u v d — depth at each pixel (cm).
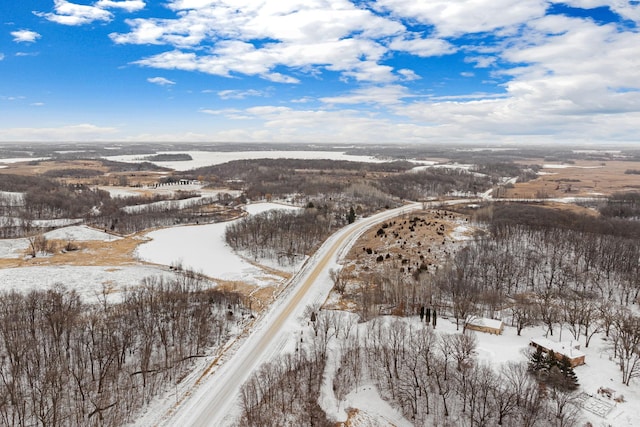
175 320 10356
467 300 11625
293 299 12762
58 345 8781
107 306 11362
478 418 7312
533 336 9944
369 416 7781
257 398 7888
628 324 9438
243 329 10831
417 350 9138
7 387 7462
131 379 8338
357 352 9294
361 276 14650
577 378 7781
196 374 8838
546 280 14038
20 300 10556
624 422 6750
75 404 7525
